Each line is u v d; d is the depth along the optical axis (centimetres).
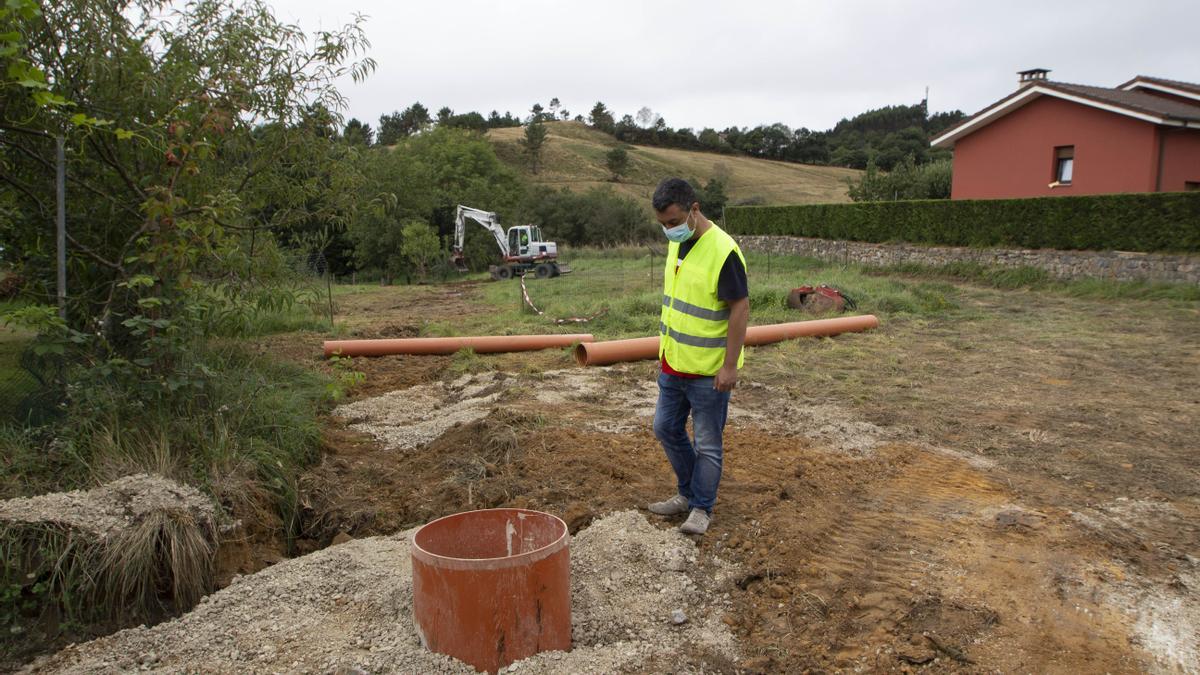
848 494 466
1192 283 1494
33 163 535
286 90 668
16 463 399
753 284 1544
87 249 498
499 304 1706
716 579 355
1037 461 530
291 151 692
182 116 522
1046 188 2064
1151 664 299
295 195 729
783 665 298
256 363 703
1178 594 348
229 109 581
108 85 527
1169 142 1842
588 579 346
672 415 397
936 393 729
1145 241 1579
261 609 329
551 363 898
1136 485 482
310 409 612
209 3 635
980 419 637
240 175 692
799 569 366
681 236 372
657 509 416
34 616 339
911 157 3400
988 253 1880
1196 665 299
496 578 276
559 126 9275
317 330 1175
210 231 487
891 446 560
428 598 285
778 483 471
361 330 1176
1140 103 1934
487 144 4788
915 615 331
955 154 2312
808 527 408
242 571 389
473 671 278
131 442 431
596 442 544
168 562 366
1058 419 638
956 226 1997
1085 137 1956
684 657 297
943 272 1936
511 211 4331
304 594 339
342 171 731
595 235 4234
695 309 375
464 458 512
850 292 1395
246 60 624
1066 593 348
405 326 1227
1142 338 1049
